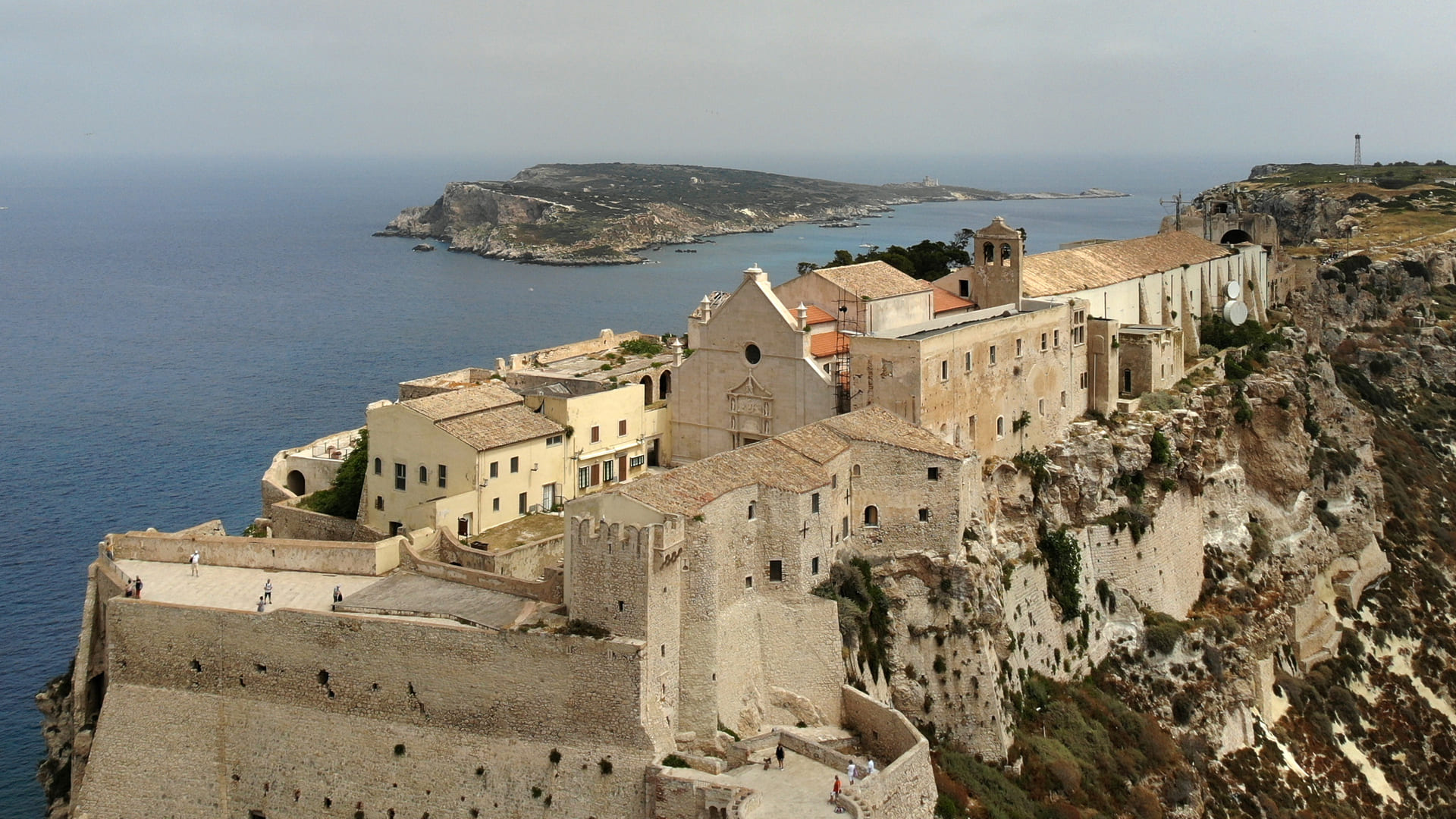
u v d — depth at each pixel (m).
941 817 91.88
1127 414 139.75
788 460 97.81
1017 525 120.94
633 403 124.00
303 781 88.25
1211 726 128.12
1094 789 109.69
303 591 95.62
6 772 124.12
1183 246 182.12
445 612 88.00
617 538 82.50
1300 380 171.00
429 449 112.19
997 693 105.94
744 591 93.25
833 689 95.44
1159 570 135.38
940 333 115.50
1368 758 143.62
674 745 85.75
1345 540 166.00
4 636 149.12
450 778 84.88
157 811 91.50
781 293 128.88
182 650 91.38
